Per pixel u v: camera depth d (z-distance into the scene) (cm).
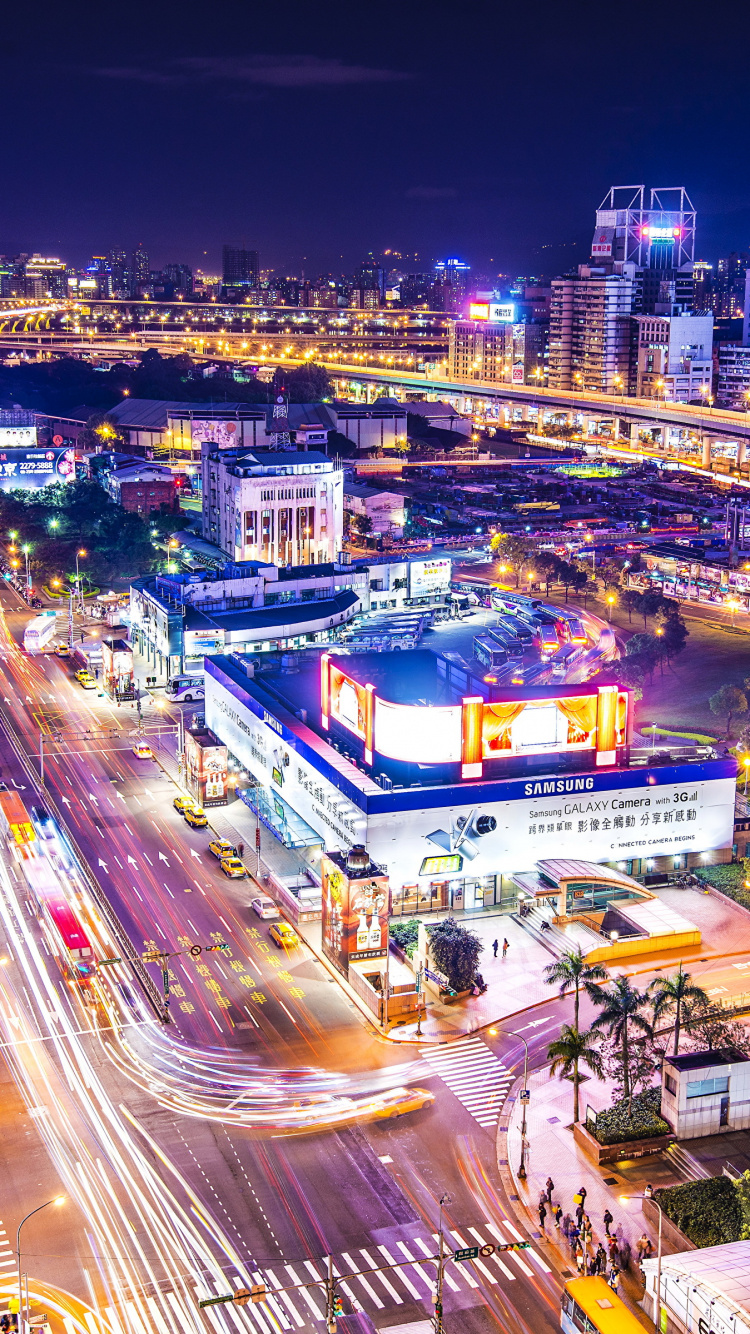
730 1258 8581
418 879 14362
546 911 14425
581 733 15100
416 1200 9888
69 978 13262
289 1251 9338
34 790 18300
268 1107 11081
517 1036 12200
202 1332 8588
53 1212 9731
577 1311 8300
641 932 13825
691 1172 10194
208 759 17562
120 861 15975
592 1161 10388
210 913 14638
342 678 15938
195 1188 10012
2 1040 12131
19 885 15462
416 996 12425
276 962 13575
